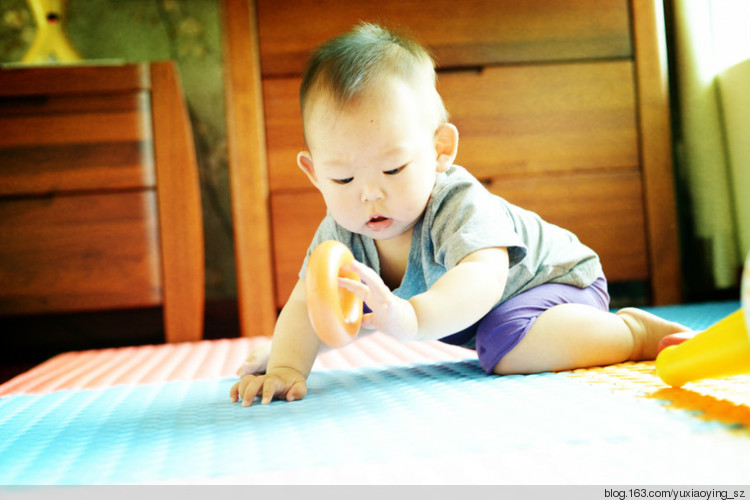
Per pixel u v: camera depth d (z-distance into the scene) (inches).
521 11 71.5
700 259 75.0
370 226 34.9
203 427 27.3
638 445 20.2
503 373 35.3
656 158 72.6
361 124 32.8
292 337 35.7
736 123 71.1
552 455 19.9
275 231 70.8
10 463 23.6
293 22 70.7
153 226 68.1
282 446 23.1
